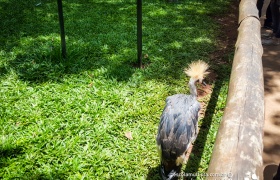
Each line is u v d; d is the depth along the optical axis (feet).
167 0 35.55
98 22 29.07
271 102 19.02
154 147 15.28
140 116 17.26
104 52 23.62
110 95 18.54
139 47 21.30
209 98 19.11
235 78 12.04
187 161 14.52
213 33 28.02
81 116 16.97
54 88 19.15
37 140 15.20
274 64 23.43
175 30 28.04
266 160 14.74
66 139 15.46
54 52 22.25
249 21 17.89
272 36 27.55
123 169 14.01
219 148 8.34
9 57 22.40
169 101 13.00
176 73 21.42
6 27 27.32
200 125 16.81
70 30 27.12
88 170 13.84
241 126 8.86
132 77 20.59
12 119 16.62
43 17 29.91
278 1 25.96
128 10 32.40
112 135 15.93
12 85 19.29
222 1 36.29
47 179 13.34
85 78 20.25
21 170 13.62
